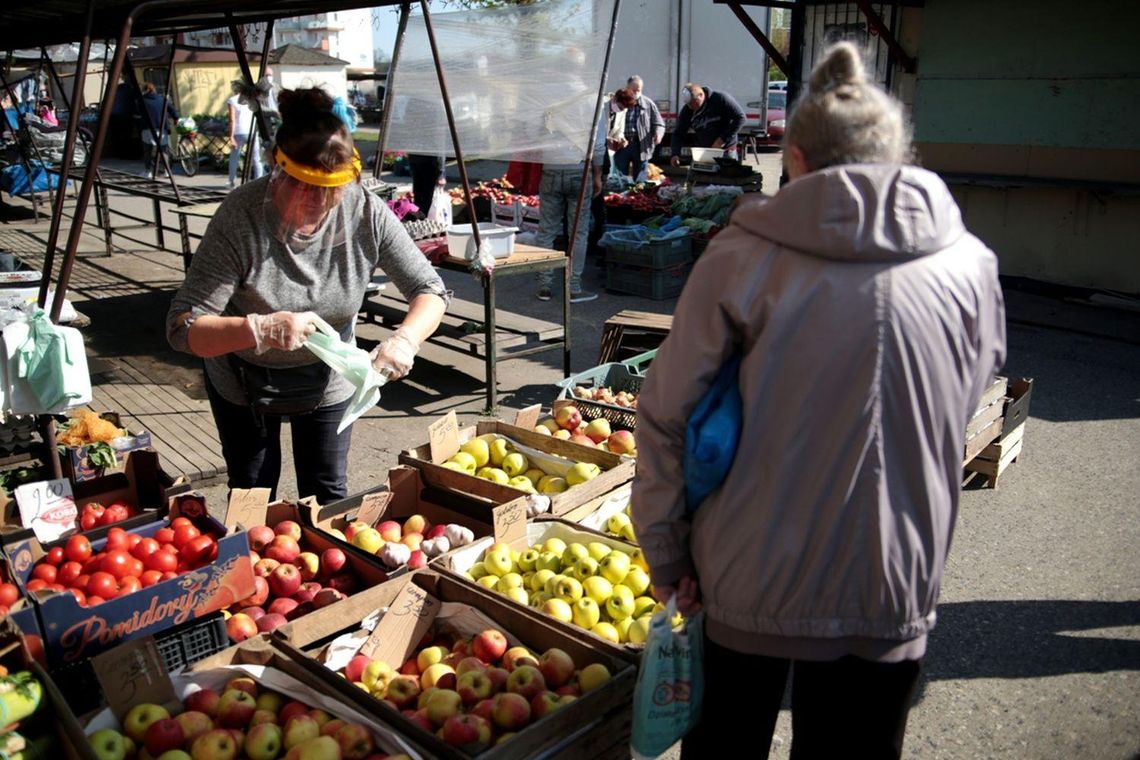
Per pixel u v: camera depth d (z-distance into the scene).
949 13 8.90
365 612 2.75
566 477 3.80
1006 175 8.87
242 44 5.87
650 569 1.93
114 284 9.44
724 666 1.93
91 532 2.80
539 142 8.19
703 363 1.76
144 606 2.45
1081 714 3.15
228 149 21.34
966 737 3.05
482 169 19.25
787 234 1.70
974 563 4.16
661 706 2.02
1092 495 4.82
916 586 1.74
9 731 2.07
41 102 18.75
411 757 2.15
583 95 7.84
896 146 1.78
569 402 4.55
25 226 13.19
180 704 2.33
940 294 1.68
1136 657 3.46
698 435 1.76
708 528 1.84
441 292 3.14
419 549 3.21
